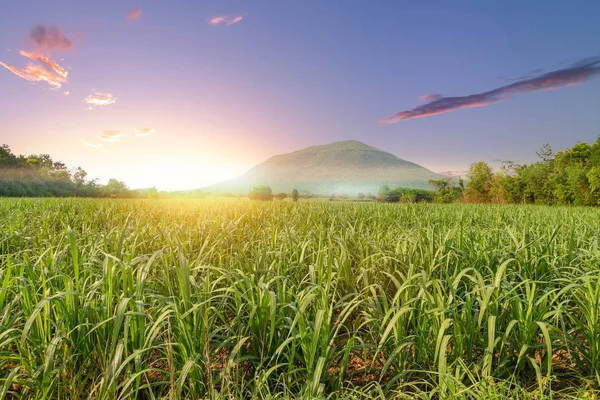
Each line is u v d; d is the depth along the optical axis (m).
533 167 33.88
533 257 3.92
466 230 5.34
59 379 2.48
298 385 2.71
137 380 2.38
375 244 4.84
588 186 27.86
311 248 4.77
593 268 3.77
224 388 2.38
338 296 4.00
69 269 3.83
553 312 2.83
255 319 2.96
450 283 3.07
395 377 2.62
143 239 5.15
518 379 2.77
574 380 2.82
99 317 2.76
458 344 2.80
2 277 3.18
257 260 3.79
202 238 5.73
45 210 9.17
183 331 2.58
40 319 2.63
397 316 2.67
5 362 2.67
